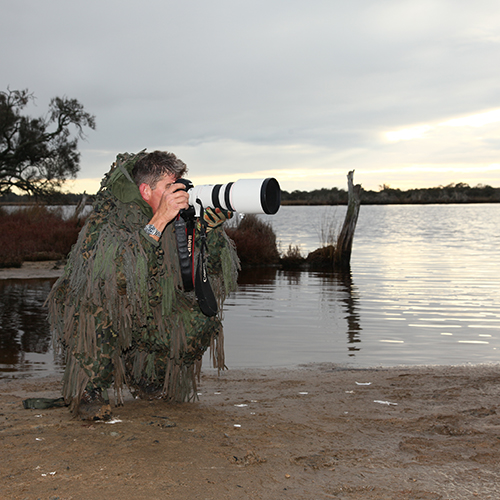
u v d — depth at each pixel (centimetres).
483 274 1284
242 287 1111
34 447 219
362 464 207
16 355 529
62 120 3450
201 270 269
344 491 181
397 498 176
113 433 235
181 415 272
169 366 288
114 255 243
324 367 465
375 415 281
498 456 216
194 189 262
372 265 1558
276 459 211
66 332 259
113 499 172
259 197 240
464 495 178
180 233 265
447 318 739
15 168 3450
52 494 176
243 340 596
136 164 261
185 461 205
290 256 1658
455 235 3028
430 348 557
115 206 263
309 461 208
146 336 275
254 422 264
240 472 196
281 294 998
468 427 256
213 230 287
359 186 1623
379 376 402
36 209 2550
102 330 253
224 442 229
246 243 1683
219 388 363
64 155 3444
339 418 274
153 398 302
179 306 276
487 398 318
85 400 260
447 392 335
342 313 783
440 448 226
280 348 555
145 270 246
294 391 349
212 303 273
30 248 1753
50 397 341
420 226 4112
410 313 780
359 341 592
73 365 260
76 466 199
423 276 1264
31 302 903
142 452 213
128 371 295
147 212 265
